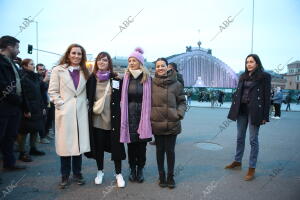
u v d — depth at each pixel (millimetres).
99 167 3887
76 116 3631
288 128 10242
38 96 5156
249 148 6328
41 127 5215
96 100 3762
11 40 4098
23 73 5027
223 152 5910
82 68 3838
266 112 4164
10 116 4113
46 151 5727
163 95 3676
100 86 3766
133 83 3797
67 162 3680
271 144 6926
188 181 4023
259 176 4293
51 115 6949
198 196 3465
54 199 3305
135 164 4020
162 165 3828
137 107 3781
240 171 4535
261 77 4238
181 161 5148
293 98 40688
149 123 3730
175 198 3391
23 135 4934
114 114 3729
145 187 3756
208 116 15008
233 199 3383
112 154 3744
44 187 3686
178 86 3822
